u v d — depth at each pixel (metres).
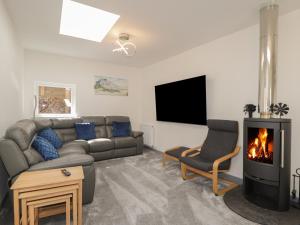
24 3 2.16
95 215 1.90
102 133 4.51
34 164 1.98
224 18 2.47
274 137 1.93
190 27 2.74
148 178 2.92
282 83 2.37
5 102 2.20
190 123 3.62
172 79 4.30
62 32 3.05
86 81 4.72
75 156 2.21
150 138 4.98
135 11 2.30
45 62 4.19
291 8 2.22
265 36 2.15
